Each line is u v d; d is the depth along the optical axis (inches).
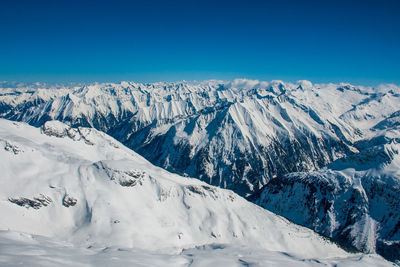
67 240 3922.2
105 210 4478.3
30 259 1793.8
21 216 3973.9
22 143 5187.0
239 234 5093.5
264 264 2773.1
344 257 5295.3
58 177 4832.7
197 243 4645.7
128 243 3981.3
